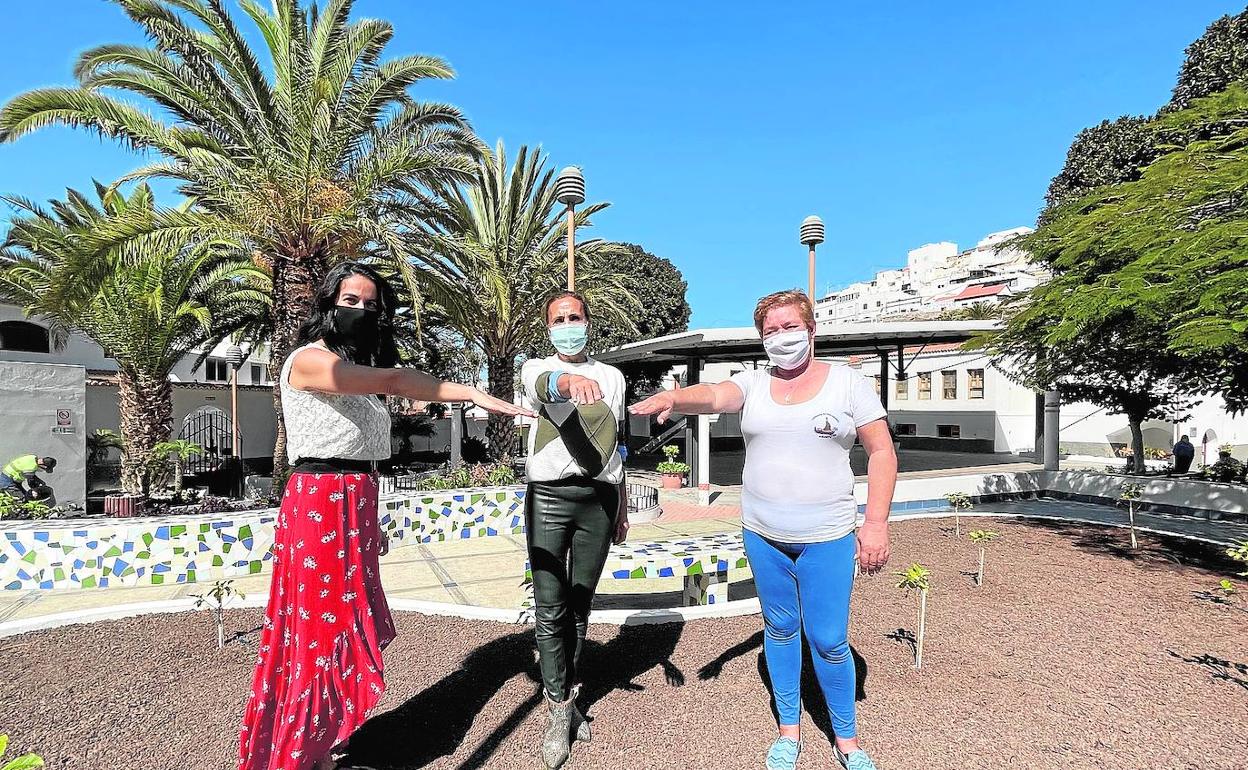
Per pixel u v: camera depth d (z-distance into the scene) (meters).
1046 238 8.16
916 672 3.41
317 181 8.66
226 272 11.84
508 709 3.04
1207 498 8.79
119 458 16.14
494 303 11.91
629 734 2.82
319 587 2.19
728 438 26.92
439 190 10.25
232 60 8.18
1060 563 5.85
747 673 3.43
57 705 3.08
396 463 19.55
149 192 11.55
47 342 16.30
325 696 2.19
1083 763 2.56
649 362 19.97
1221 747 2.67
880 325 12.77
